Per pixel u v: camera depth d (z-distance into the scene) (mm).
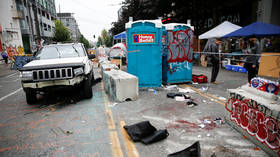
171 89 6941
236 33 9922
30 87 4906
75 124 3938
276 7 12609
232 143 3020
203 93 6242
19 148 3057
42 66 4898
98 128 3715
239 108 3330
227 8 15852
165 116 4262
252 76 6742
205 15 17344
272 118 2535
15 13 26484
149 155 2754
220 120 3875
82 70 5266
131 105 5121
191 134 3371
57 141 3238
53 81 4949
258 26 8969
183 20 18234
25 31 30891
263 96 3014
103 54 16500
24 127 3885
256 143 2916
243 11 14555
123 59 15789
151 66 7008
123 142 3154
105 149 2947
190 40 7555
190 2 16203
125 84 5391
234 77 9117
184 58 7582
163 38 7586
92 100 5730
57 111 4812
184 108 4773
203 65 14508
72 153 2855
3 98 6492
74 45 6902
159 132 3227
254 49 6547
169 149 2902
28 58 17234
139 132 3258
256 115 2877
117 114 4461
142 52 6883
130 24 6707
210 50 7680
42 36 41594
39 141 3264
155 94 6277
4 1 24422
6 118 4457
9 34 24891
